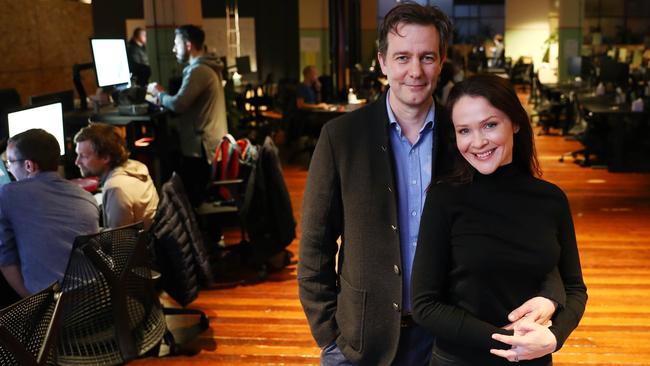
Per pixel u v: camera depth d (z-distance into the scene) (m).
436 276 1.66
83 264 2.91
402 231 1.89
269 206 4.88
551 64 17.12
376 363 1.89
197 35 5.59
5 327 2.02
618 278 4.87
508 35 23.06
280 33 16.28
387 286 1.85
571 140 10.80
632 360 3.63
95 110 5.18
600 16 18.03
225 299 4.62
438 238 1.66
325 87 10.27
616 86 11.17
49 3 7.66
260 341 3.96
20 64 7.11
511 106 1.60
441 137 1.85
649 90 10.06
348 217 1.88
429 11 1.77
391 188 1.85
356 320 1.88
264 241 4.91
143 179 3.95
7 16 6.87
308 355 3.77
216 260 5.27
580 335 3.95
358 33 17.17
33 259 3.03
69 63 8.16
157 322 3.26
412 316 1.73
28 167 3.09
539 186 1.65
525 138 1.68
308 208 1.92
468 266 1.62
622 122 8.45
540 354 1.56
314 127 9.10
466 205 1.64
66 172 4.53
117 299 2.97
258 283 4.93
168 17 8.30
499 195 1.63
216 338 4.00
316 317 1.92
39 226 3.03
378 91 10.16
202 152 5.70
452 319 1.61
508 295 1.62
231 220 6.34
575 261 1.70
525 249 1.60
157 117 5.34
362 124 1.90
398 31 1.77
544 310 1.57
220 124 5.76
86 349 2.95
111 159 3.84
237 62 11.93
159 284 3.73
